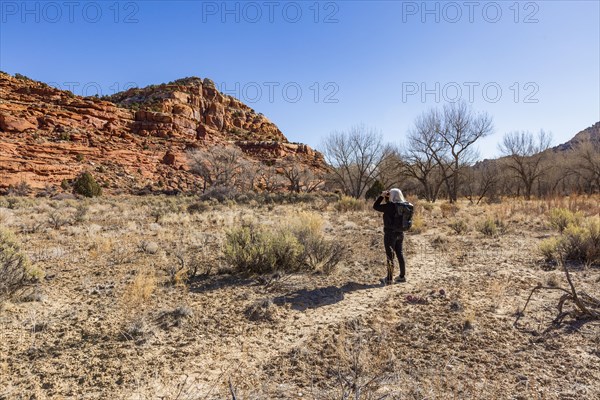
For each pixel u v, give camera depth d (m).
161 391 2.57
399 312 4.11
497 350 3.09
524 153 44.81
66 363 2.96
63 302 4.51
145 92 102.44
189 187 58.75
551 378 2.61
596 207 14.24
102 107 70.69
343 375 2.72
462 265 6.46
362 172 41.94
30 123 55.44
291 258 6.14
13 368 2.86
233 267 6.11
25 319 3.89
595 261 6.12
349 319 3.90
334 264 6.14
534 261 6.54
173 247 8.30
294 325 3.79
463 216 15.27
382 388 2.53
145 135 72.31
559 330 3.44
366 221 14.15
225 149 50.38
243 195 29.92
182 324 3.78
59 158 49.78
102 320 3.92
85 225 12.46
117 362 2.98
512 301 4.35
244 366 2.93
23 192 39.59
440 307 4.22
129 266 6.43
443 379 2.63
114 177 52.38
